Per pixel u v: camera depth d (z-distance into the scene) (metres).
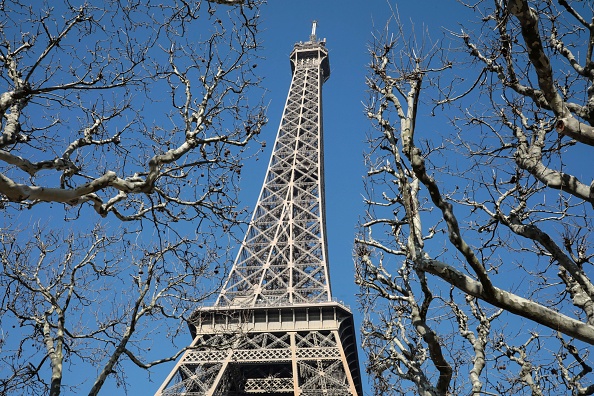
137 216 35.41
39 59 30.33
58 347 36.66
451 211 27.45
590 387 36.75
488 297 26.06
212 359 118.75
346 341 142.12
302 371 122.19
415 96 30.73
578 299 30.34
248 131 36.72
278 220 168.00
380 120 36.03
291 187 177.38
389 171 37.09
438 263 27.86
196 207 37.16
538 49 27.05
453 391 34.94
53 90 30.50
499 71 32.97
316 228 167.38
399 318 40.97
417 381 35.44
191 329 122.00
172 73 36.12
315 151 190.50
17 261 39.16
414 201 33.94
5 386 36.91
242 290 142.88
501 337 40.47
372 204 38.34
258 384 125.62
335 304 133.62
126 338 36.91
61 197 28.84
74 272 39.41
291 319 133.62
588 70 31.03
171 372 115.69
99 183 29.95
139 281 40.22
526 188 33.53
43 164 30.28
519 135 32.44
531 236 31.31
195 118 34.88
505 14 30.08
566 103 30.30
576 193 28.97
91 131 34.88
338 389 115.94
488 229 36.00
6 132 31.03
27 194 27.75
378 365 39.09
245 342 125.69
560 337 39.81
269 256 155.50
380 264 39.81
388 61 35.16
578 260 34.41
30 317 39.22
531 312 25.55
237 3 34.59
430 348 31.31
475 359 35.22
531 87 30.92
